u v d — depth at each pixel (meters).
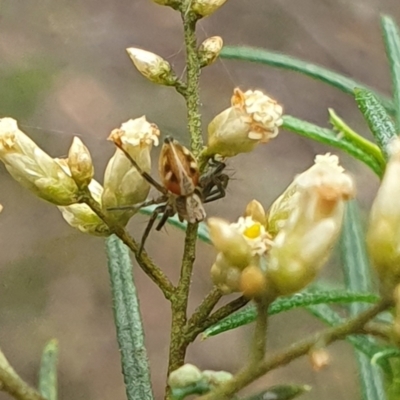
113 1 0.27
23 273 0.23
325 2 0.28
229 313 0.07
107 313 0.23
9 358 0.21
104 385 0.22
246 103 0.07
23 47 0.25
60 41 0.26
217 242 0.06
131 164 0.07
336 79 0.10
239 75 0.25
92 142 0.24
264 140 0.07
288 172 0.24
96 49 0.26
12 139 0.07
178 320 0.07
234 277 0.06
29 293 0.22
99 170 0.23
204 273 0.22
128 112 0.25
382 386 0.08
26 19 0.25
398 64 0.09
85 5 0.27
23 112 0.24
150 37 0.27
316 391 0.19
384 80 0.27
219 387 0.06
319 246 0.06
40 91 0.24
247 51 0.10
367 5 0.28
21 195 0.24
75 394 0.21
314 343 0.06
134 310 0.08
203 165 0.07
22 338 0.22
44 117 0.24
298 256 0.06
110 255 0.08
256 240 0.06
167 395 0.07
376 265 0.06
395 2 0.28
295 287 0.06
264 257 0.06
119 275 0.08
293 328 0.20
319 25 0.27
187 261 0.07
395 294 0.05
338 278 0.14
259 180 0.23
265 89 0.25
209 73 0.25
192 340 0.07
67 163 0.07
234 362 0.21
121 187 0.07
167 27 0.27
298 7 0.28
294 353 0.06
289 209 0.06
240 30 0.27
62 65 0.25
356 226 0.09
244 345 0.22
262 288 0.06
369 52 0.27
